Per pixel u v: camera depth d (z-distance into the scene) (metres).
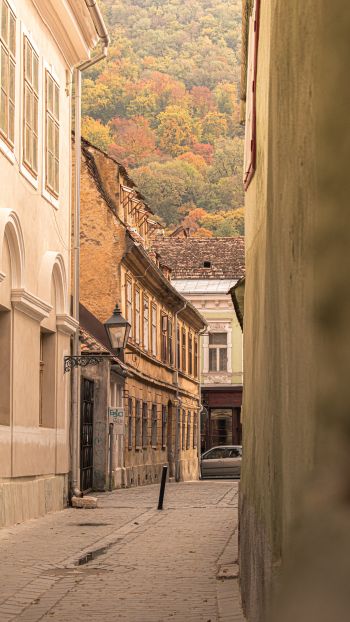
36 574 14.92
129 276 47.78
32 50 25.17
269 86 8.25
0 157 21.92
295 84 5.52
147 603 12.41
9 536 20.31
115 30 138.62
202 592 13.27
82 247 45.41
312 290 2.67
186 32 139.00
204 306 81.25
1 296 22.11
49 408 27.47
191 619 11.17
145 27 138.00
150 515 26.64
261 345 9.51
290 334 5.88
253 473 10.58
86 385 37.78
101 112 121.94
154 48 135.38
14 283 23.05
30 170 24.80
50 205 27.08
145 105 121.75
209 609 11.91
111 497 36.00
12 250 22.81
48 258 26.23
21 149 23.86
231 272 83.12
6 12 22.48
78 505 28.83
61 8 26.64
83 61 30.64
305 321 4.49
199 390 72.62
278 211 7.02
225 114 124.38
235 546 19.06
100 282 45.16
